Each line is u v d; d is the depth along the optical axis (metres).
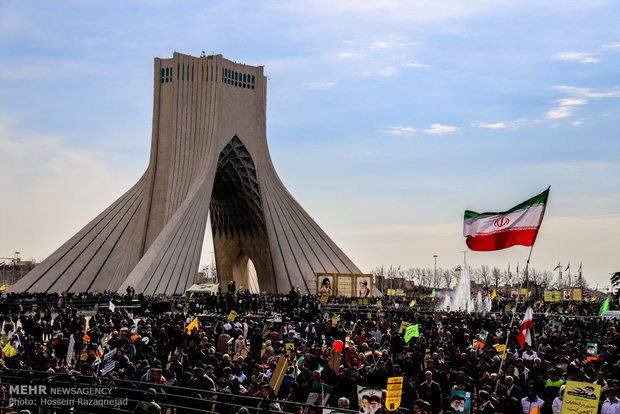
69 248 76.56
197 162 85.31
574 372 16.41
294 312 44.91
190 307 51.72
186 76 86.69
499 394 16.19
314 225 88.44
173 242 74.25
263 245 93.56
